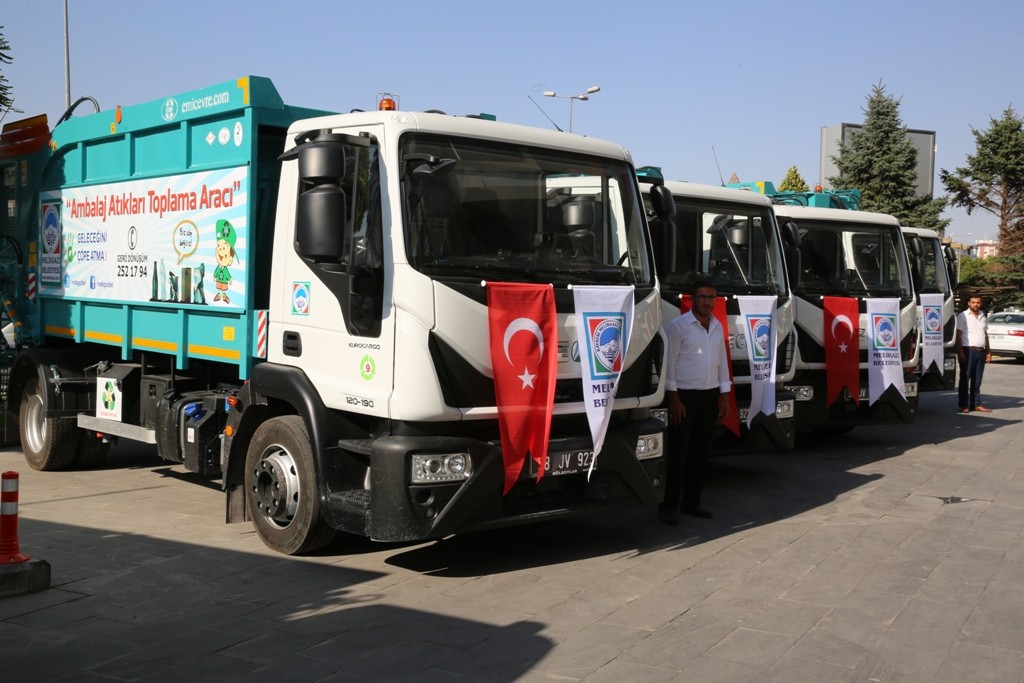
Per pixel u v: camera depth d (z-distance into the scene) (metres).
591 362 6.26
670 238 7.19
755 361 9.09
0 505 5.82
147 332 8.28
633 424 6.75
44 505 8.13
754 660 4.80
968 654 4.89
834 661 4.79
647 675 4.59
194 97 7.48
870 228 11.51
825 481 9.66
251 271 6.94
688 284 9.12
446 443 5.78
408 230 5.76
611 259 6.64
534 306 6.04
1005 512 8.20
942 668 4.70
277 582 6.07
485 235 6.04
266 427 6.78
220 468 7.50
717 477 9.91
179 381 8.12
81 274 9.21
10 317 10.47
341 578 6.18
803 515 8.11
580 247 6.48
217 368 7.89
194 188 7.53
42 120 9.84
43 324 9.98
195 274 7.54
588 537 7.34
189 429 7.59
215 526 7.45
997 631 5.23
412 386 5.68
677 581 6.17
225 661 4.73
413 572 6.34
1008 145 41.31
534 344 6.02
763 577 6.26
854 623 5.36
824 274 11.02
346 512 6.02
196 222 7.52
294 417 6.66
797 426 10.75
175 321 7.87
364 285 5.86
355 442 6.16
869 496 8.89
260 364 6.77
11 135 10.42
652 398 6.79
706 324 7.75
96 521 7.57
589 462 6.34
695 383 7.73
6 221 10.65
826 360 10.70
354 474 6.35
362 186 5.89
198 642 4.99
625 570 6.42
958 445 12.07
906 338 11.63
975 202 42.94
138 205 8.28
